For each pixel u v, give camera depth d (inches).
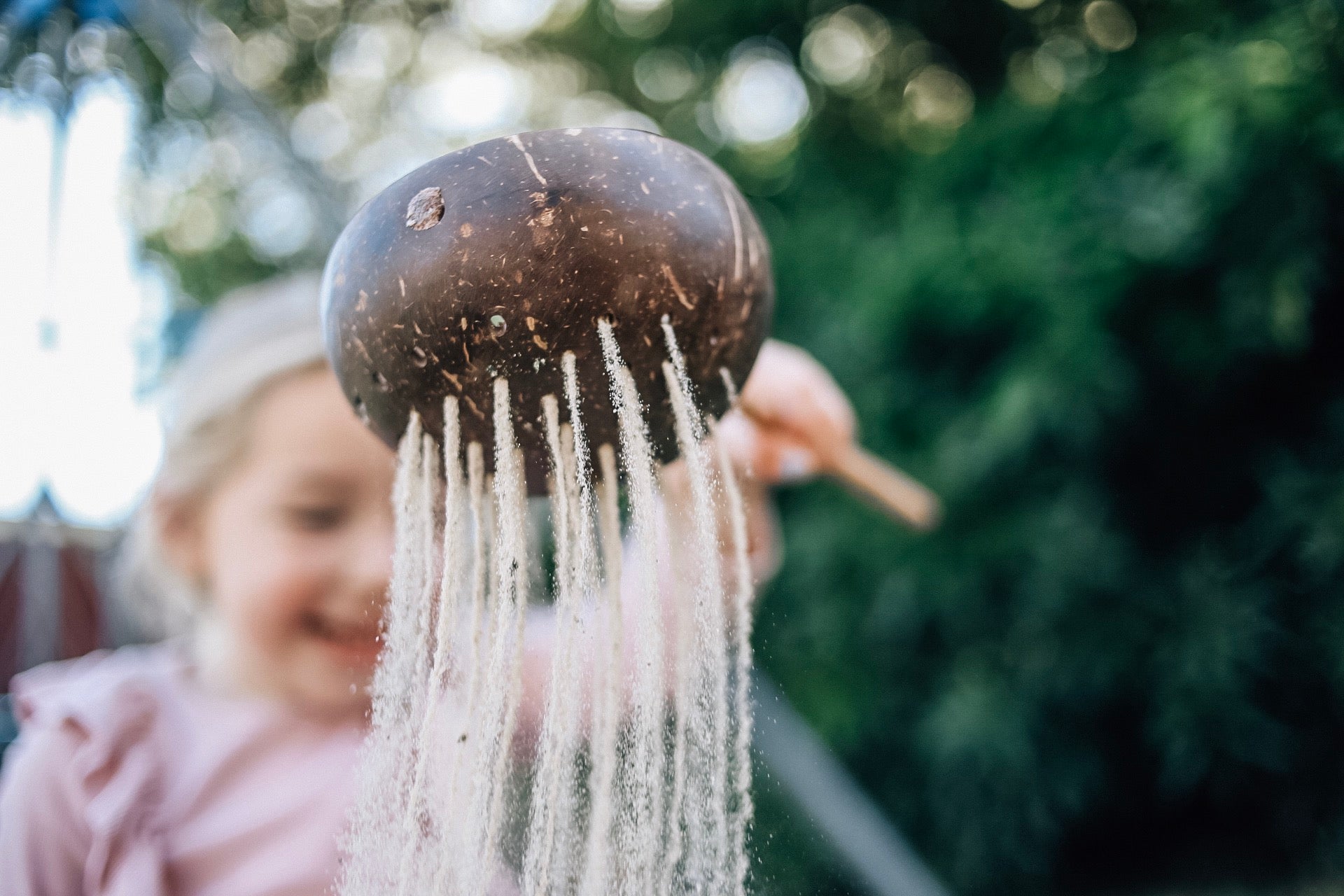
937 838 99.1
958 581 94.5
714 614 21.3
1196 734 89.0
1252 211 80.7
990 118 98.7
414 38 126.1
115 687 43.3
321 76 122.4
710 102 118.3
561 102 130.6
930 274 92.9
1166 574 92.4
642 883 21.3
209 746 41.9
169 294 105.3
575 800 23.4
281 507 42.1
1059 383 86.6
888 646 100.4
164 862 39.5
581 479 20.6
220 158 93.4
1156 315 87.7
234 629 42.9
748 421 44.1
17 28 55.3
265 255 110.7
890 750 101.9
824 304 104.3
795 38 114.8
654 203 21.1
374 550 42.1
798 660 101.7
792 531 104.5
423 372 20.9
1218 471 92.5
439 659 21.0
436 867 22.3
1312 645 87.6
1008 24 105.8
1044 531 91.0
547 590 35.4
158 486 46.4
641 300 20.7
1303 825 92.9
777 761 50.4
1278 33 79.8
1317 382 88.4
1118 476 94.0
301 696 42.6
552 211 20.6
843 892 63.7
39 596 56.9
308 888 39.0
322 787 40.9
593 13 120.6
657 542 22.3
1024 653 93.3
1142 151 86.3
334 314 21.8
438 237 20.6
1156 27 94.4
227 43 58.2
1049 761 95.7
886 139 113.3
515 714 20.8
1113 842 102.3
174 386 49.4
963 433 93.6
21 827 39.9
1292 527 87.1
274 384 43.2
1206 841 100.3
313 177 57.4
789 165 115.0
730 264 21.7
